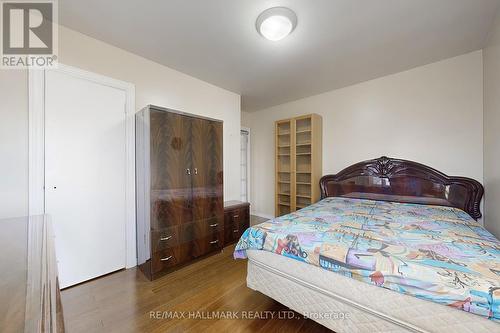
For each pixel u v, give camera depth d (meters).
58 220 1.87
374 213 2.18
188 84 2.92
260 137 4.77
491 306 0.83
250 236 1.69
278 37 1.90
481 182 2.37
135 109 2.37
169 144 2.26
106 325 1.47
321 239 1.41
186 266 2.39
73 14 1.75
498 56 1.85
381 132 3.06
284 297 1.48
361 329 1.15
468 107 2.43
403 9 1.70
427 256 1.15
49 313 0.50
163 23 1.87
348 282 1.20
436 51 2.36
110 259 2.20
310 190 3.78
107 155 2.17
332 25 1.88
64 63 1.90
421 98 2.72
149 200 2.11
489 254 1.17
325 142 3.66
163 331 1.42
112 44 2.19
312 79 3.09
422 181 2.68
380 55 2.43
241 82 3.19
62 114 1.89
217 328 1.45
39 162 1.77
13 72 1.68
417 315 0.99
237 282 2.04
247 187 4.84
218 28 1.94
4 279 0.63
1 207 1.62
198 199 2.53
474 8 1.70
